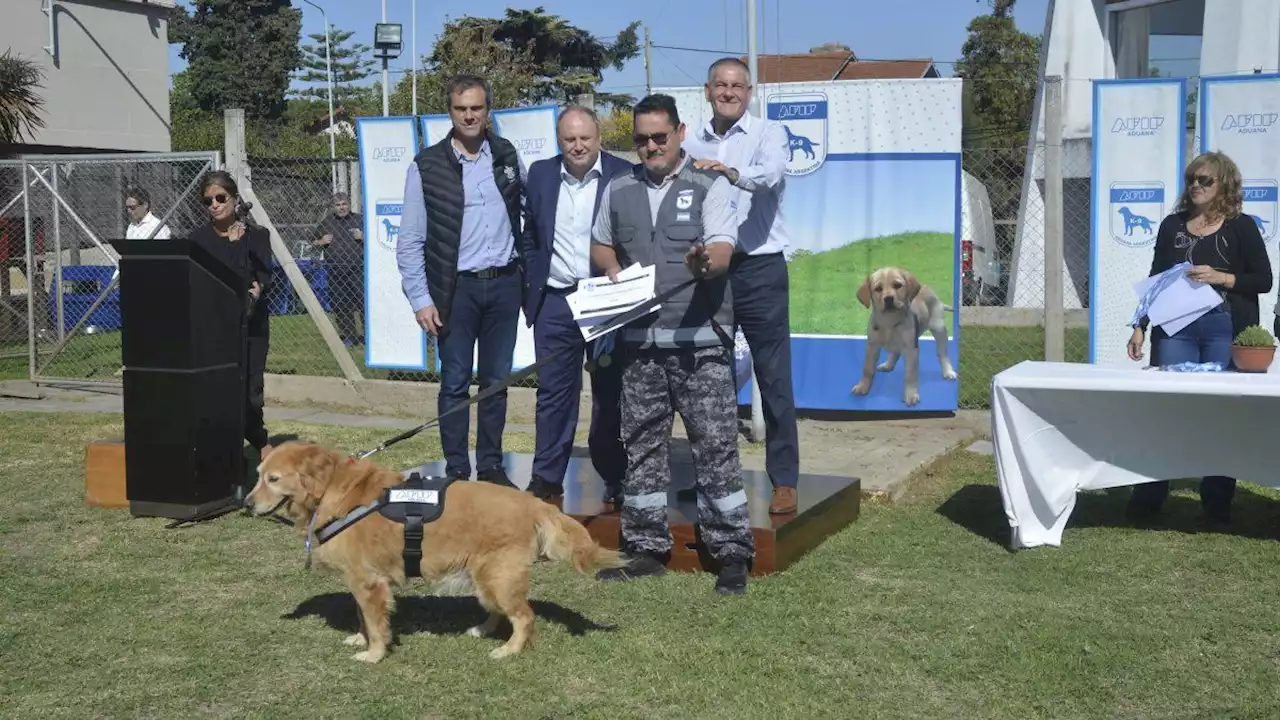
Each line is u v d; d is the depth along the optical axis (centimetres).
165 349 631
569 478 646
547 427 591
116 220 1448
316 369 1196
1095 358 882
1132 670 425
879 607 493
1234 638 457
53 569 556
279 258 1046
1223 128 823
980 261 1809
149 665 437
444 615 492
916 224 907
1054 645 448
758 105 835
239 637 465
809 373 941
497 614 468
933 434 873
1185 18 1567
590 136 562
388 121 1010
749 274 558
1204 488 628
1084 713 391
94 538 610
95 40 1897
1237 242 608
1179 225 628
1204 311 602
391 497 430
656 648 446
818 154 920
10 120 1563
